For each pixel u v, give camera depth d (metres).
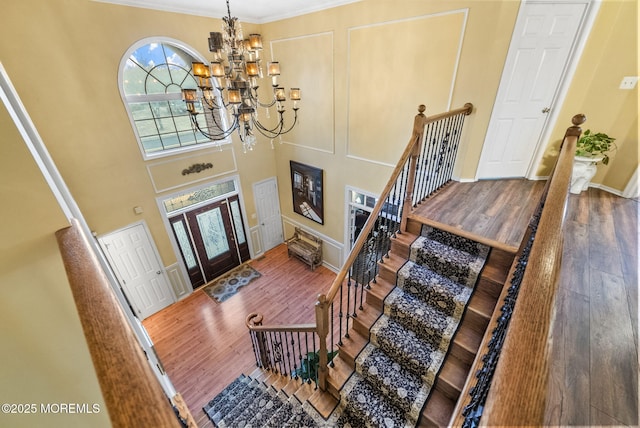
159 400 0.49
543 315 0.63
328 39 3.90
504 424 0.46
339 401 2.07
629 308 1.74
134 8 3.49
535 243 0.88
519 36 2.69
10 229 0.86
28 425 1.04
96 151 3.65
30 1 2.83
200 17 4.05
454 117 2.91
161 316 4.71
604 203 2.87
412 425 1.81
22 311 0.94
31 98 3.05
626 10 2.52
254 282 5.46
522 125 3.11
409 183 2.33
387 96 3.63
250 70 2.80
